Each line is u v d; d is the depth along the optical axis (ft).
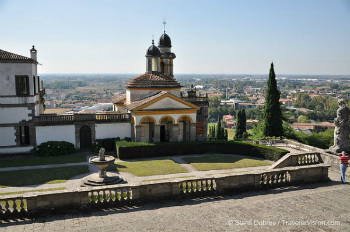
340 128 99.71
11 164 111.04
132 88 154.30
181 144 131.03
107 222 52.49
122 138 145.18
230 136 431.84
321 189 70.28
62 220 53.72
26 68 125.49
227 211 56.03
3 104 124.06
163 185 63.72
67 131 135.74
